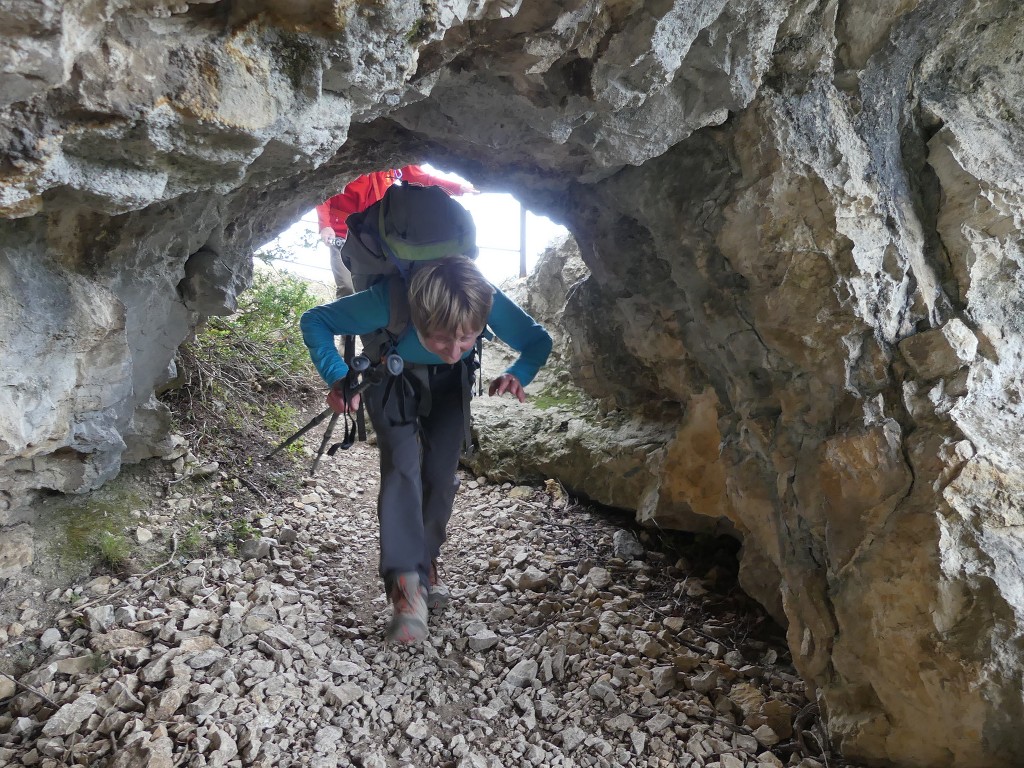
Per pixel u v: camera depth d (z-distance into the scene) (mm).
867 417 2205
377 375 2387
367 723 2467
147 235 2492
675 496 3430
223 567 3164
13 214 1348
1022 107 2344
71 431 2654
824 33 2109
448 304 2135
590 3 1609
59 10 944
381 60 1371
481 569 3674
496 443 4758
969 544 2000
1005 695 1914
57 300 2109
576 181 2871
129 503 3250
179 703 2309
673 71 1875
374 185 4973
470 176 2959
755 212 2217
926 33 2170
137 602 2822
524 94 1994
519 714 2648
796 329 2270
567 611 3289
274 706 2389
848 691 2322
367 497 4312
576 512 4289
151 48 1145
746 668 2834
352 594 3283
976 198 2223
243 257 3154
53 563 2834
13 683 2352
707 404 3141
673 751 2441
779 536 2572
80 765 2062
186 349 4195
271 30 1243
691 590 3434
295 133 1406
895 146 2301
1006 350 2242
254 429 4371
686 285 2646
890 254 2213
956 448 2061
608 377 4016
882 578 2129
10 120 1109
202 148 1326
